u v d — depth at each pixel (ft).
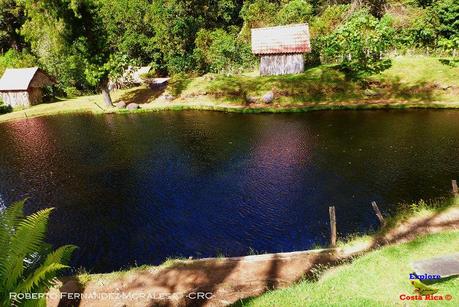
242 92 135.64
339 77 128.98
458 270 28.66
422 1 154.61
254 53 144.66
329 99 123.44
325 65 144.05
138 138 102.89
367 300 27.84
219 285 37.60
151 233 53.16
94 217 59.00
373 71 127.34
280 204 57.88
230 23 237.66
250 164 75.56
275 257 41.83
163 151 89.30
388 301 27.58
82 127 122.42
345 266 35.60
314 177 66.54
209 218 55.77
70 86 196.95
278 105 125.49
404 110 107.86
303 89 128.26
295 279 37.47
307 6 191.31
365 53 133.49
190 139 97.40
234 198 61.31
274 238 49.26
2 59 222.28
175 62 183.83
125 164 82.48
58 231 55.42
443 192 57.06
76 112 150.00
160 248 49.44
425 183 60.64
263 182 66.33
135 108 139.95
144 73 190.08
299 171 69.82
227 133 100.12
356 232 48.47
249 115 119.65
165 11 188.55
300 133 94.38
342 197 58.34
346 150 78.95
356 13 147.84
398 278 30.81
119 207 61.77
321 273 36.29
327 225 50.98
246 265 40.78
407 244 36.17
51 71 196.44
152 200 63.36
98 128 119.03
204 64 182.29
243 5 236.02
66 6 128.36
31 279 26.45
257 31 150.10
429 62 125.49
